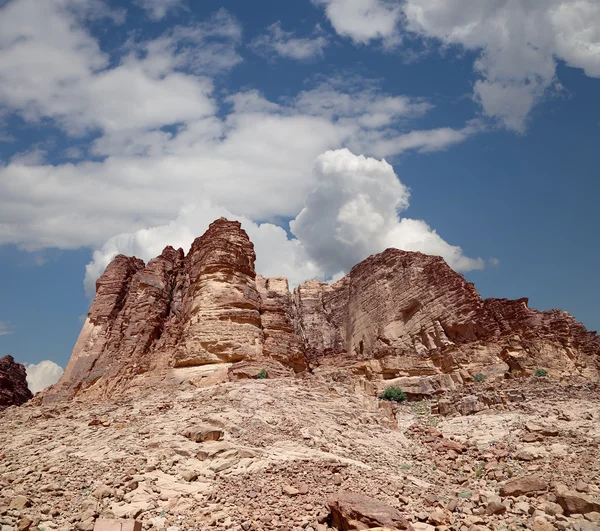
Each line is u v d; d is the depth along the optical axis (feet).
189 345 177.37
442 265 235.40
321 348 330.13
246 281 196.24
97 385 195.31
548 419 117.39
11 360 265.34
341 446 100.48
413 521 65.67
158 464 80.94
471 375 190.29
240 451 85.66
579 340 235.20
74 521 59.47
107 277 255.29
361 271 283.79
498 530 63.31
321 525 61.41
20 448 102.22
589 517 65.36
